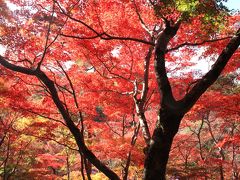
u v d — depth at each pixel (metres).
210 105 12.09
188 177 16.81
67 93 13.10
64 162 20.52
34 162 20.11
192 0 6.06
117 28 10.53
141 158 11.60
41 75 7.56
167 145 6.21
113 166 18.56
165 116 6.18
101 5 9.66
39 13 9.38
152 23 10.51
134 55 12.16
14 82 11.52
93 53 10.67
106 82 12.47
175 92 13.73
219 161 18.84
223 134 23.84
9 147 17.98
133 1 9.37
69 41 10.36
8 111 13.88
